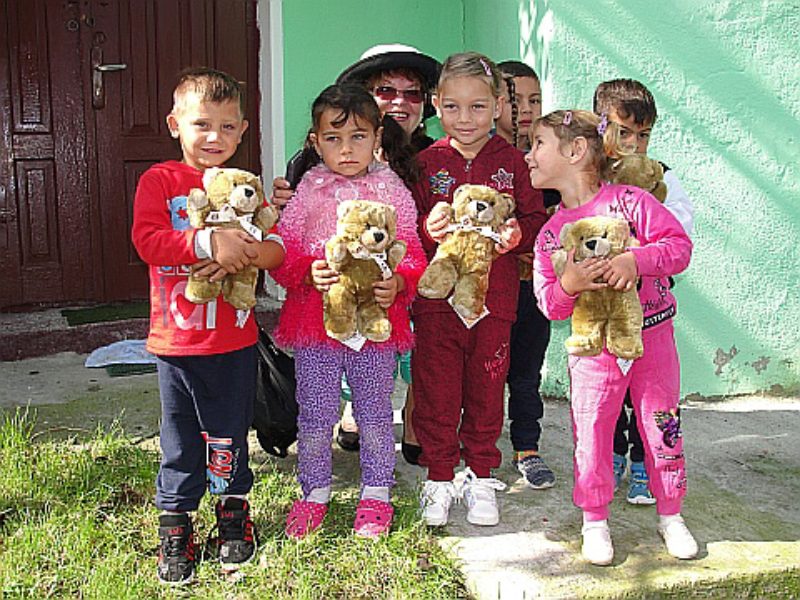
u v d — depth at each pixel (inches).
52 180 232.4
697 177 180.2
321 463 123.7
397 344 121.0
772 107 179.8
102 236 238.4
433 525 125.4
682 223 125.8
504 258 127.3
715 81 177.6
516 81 149.7
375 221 111.4
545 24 176.7
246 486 117.0
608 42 174.2
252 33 233.0
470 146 126.5
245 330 113.1
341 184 119.6
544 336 142.8
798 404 185.0
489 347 126.0
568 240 111.7
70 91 229.1
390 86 137.8
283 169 227.6
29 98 226.5
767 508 134.3
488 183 125.6
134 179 238.4
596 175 117.1
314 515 122.4
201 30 231.9
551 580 111.9
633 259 109.2
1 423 165.5
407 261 120.7
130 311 232.7
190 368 110.0
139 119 235.6
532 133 120.8
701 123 178.5
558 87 174.7
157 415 172.4
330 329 115.4
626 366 114.7
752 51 177.5
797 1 176.7
